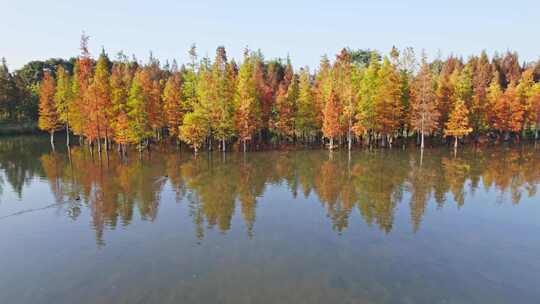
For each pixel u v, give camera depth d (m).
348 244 22.27
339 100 68.69
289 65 116.75
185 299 15.74
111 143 75.69
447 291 16.61
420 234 23.97
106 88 55.56
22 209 29.52
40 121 70.62
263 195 34.12
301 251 21.12
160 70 127.25
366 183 38.84
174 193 34.72
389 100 66.12
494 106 75.69
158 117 64.31
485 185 37.50
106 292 16.45
